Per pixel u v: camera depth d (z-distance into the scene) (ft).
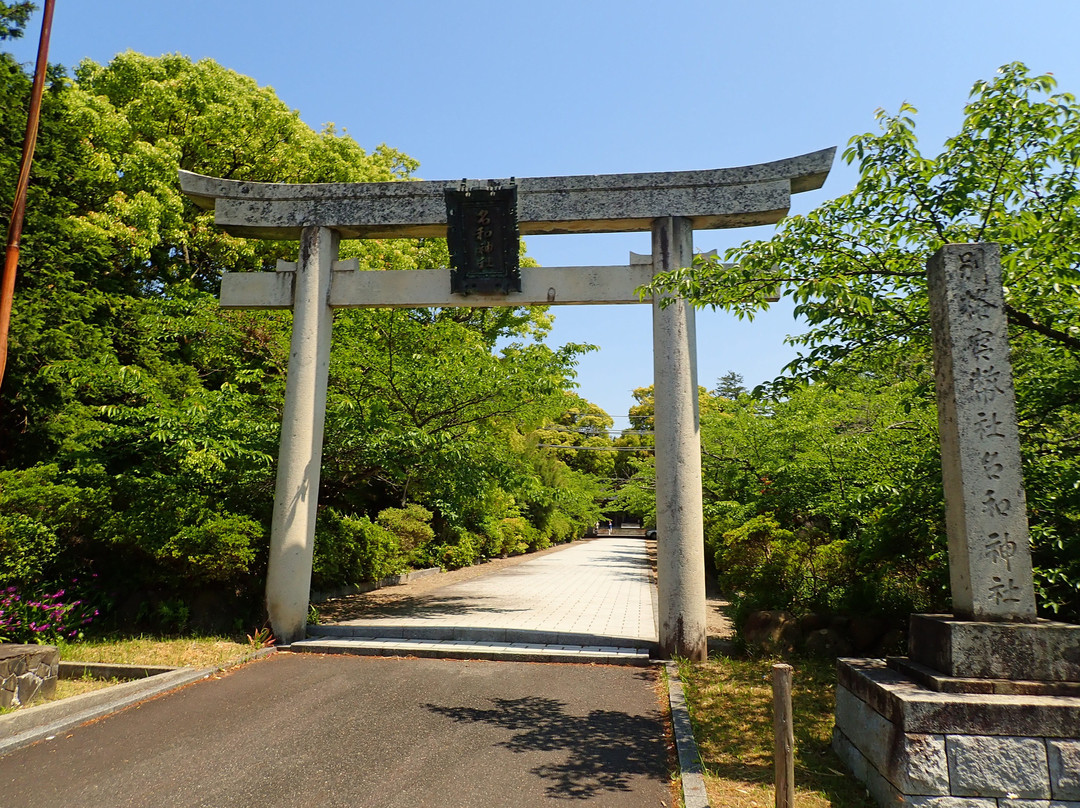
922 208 19.43
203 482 31.19
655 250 27.84
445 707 19.94
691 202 27.66
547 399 37.32
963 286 15.03
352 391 37.06
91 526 28.19
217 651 25.12
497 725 18.47
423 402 37.04
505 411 38.09
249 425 31.65
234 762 15.76
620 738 17.69
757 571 29.63
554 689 22.00
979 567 13.92
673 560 25.91
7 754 16.15
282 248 53.62
